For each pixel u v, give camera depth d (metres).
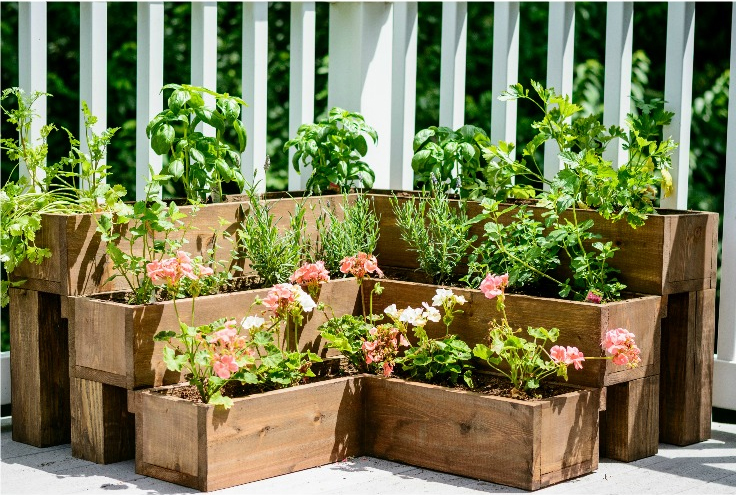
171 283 3.60
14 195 3.91
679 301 4.12
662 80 9.51
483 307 3.98
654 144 4.12
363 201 4.67
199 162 4.30
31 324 3.95
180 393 3.64
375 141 4.80
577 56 9.45
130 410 3.65
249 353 3.78
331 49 5.24
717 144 9.21
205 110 4.36
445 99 5.10
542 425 3.50
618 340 3.60
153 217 3.76
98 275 3.85
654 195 4.42
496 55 4.94
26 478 3.61
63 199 4.11
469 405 3.63
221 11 9.39
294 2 5.02
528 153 4.45
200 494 3.43
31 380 3.99
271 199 4.60
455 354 3.80
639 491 3.54
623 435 3.88
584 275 3.96
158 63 4.63
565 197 4.02
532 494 3.48
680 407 4.14
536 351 3.83
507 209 4.20
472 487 3.54
